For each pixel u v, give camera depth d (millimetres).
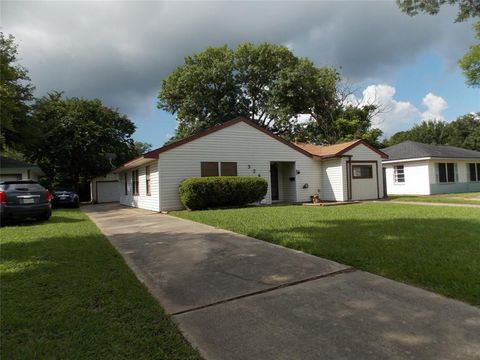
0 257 6211
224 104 35812
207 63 36594
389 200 18516
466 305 3572
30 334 3172
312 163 20094
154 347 2941
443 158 22938
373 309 3582
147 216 13773
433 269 4598
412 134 55438
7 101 15930
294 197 19625
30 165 24047
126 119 34344
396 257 5246
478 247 5734
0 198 11438
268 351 2871
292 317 3504
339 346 2885
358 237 6859
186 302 4066
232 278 4848
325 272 4879
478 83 20516
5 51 21406
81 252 6613
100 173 32875
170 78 36531
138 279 4957
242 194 15844
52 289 4398
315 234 7348
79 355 2797
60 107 30641
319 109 35906
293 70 33719
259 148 18266
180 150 16203
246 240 7250
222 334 3217
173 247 6992
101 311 3697
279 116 34219
